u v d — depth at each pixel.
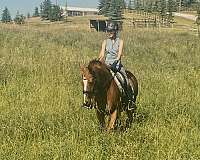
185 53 26.66
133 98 9.84
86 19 128.62
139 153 7.77
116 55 9.38
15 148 7.70
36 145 7.93
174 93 12.66
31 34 30.81
